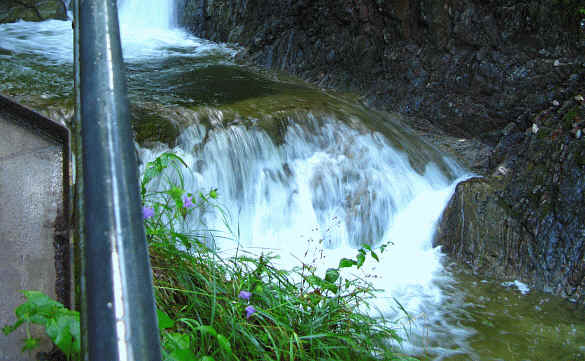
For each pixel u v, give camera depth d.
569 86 6.16
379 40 8.13
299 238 5.82
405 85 7.79
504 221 5.48
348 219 6.04
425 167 6.59
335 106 6.94
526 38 6.77
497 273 5.29
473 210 5.66
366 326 2.94
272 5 9.37
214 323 2.29
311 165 6.16
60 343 1.25
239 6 9.92
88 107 0.72
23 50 8.24
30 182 1.59
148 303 0.60
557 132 5.63
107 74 0.75
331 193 6.14
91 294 0.59
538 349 4.24
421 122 7.45
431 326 4.47
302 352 2.36
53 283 1.50
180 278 2.40
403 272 5.35
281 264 5.28
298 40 8.95
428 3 7.50
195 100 6.49
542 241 5.19
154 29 11.06
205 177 5.48
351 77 8.29
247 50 9.41
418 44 7.77
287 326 2.40
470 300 4.89
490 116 6.87
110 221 0.63
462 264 5.49
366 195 6.15
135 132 5.33
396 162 6.49
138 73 7.80
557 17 6.48
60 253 1.54
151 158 5.32
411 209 6.21
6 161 1.59
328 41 8.62
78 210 0.66
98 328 0.57
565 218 5.12
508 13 6.89
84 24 0.81
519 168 5.71
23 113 1.60
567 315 4.68
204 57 9.25
